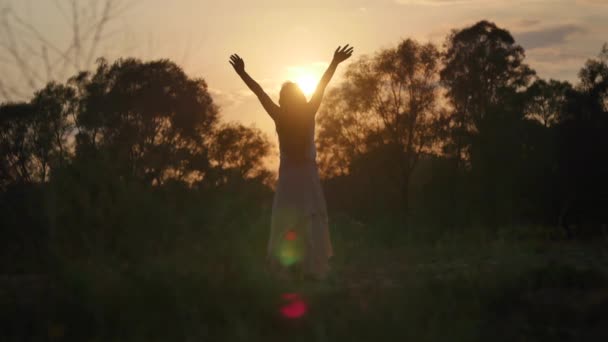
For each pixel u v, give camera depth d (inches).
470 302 257.6
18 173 333.4
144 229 292.5
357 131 2229.3
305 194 332.5
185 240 294.4
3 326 239.0
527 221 1390.3
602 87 1487.5
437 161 1891.0
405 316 236.1
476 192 1485.0
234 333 223.0
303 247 328.8
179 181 334.0
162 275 261.6
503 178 1517.0
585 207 1481.3
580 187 1472.7
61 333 232.1
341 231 656.4
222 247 280.8
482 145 1625.2
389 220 724.0
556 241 727.1
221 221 299.1
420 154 2177.7
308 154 335.6
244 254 277.4
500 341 226.1
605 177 1465.3
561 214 1472.7
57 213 293.7
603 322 239.1
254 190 339.3
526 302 257.9
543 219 1489.9
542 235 781.3
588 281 277.6
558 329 235.1
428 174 1969.7
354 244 605.3
